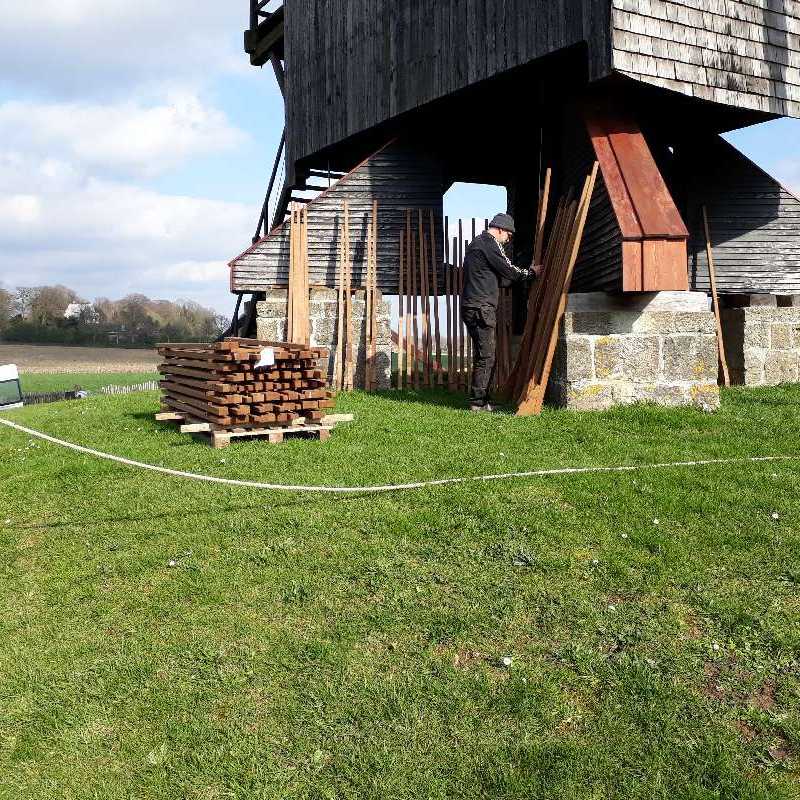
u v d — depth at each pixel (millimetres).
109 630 4402
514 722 3479
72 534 5852
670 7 10219
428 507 5984
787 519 5562
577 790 3059
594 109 10852
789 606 4438
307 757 3279
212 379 8906
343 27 15242
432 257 14203
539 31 10805
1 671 4012
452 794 3059
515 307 14586
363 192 14109
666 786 3086
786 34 11664
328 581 4844
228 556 5242
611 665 3902
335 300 13891
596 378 9844
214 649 4117
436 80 12836
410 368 13992
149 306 82125
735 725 3469
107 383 44375
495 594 4629
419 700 3639
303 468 7238
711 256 13867
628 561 5004
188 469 7398
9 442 9625
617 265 9703
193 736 3428
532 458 7398
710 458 7258
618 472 6754
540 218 11523
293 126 17094
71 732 3496
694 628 4262
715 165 14055
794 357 13344
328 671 3889
